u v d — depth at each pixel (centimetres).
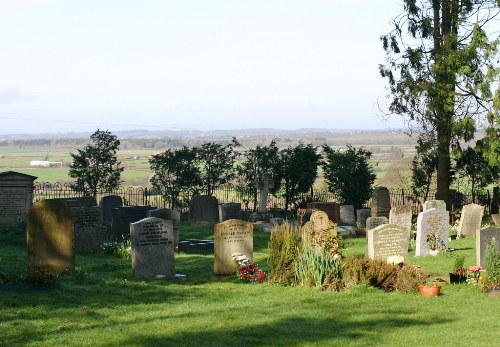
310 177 4547
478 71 3862
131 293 1773
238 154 4744
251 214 3984
